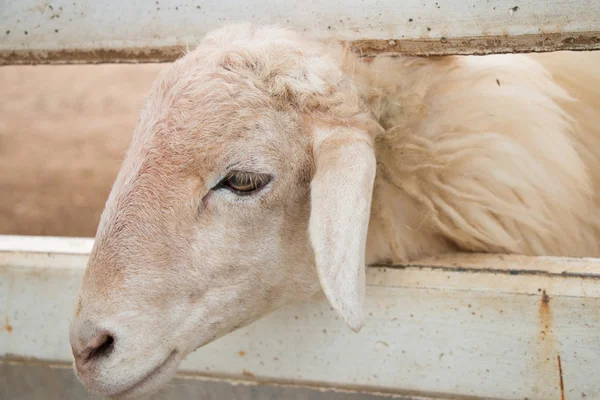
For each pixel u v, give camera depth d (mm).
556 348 649
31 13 741
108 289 610
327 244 577
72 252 752
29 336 764
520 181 718
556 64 814
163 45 722
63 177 1841
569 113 809
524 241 736
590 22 631
